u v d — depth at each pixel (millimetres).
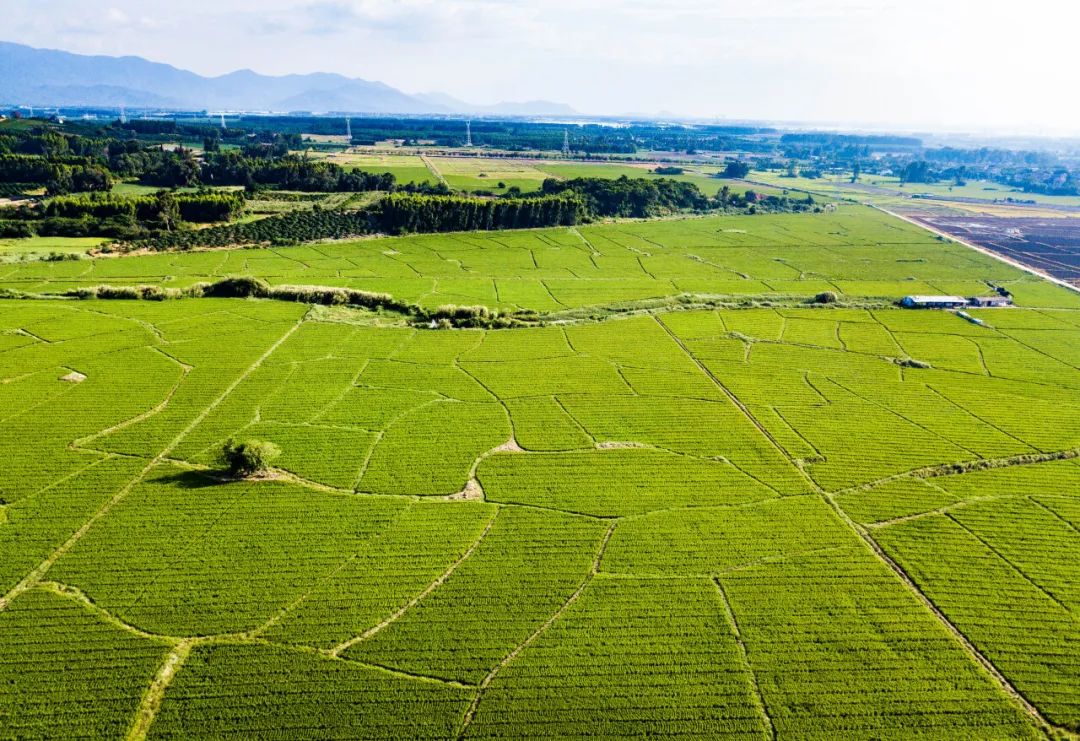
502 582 47406
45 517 52031
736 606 45719
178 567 47562
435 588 46750
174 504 54281
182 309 98375
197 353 83125
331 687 39094
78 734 35812
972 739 36969
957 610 45781
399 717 37562
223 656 40781
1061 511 56375
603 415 71688
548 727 37312
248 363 80812
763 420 71438
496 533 52375
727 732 37312
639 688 39656
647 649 42250
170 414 68188
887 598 46656
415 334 93812
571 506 55938
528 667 40812
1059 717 38250
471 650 41875
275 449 59219
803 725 37719
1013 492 59219
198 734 36094
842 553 50969
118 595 44906
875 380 82625
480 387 77625
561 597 46156
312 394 73875
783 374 83875
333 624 43406
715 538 52375
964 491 59281
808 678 40469
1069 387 81812
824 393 78500
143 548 49281
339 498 55969
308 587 46312
